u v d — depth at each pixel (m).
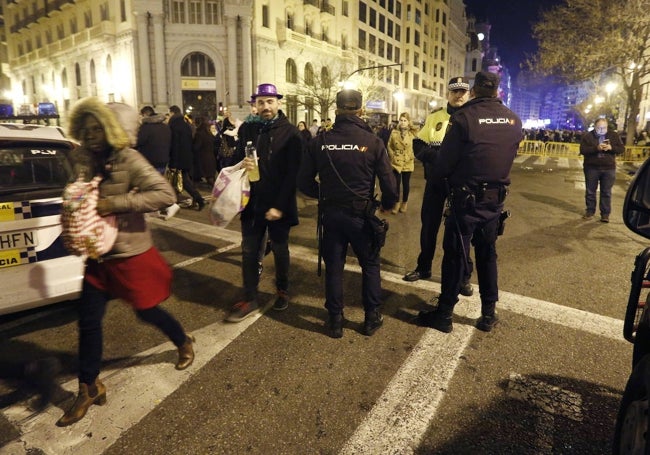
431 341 3.33
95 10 36.25
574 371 2.94
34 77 47.22
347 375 2.89
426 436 2.34
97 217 2.26
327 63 41.84
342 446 2.27
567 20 21.94
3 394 2.69
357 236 3.22
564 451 2.24
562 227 7.07
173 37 31.88
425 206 4.42
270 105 3.48
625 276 4.76
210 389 2.73
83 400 2.45
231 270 4.91
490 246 3.36
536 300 4.08
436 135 4.21
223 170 3.56
